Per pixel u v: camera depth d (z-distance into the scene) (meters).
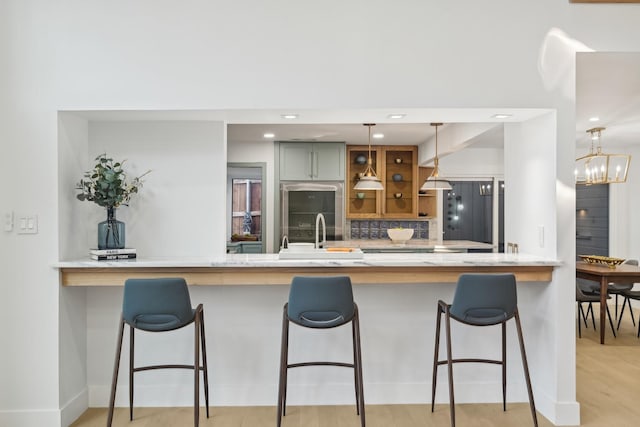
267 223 6.69
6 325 2.88
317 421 3.00
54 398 2.87
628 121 4.98
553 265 2.95
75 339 3.07
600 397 3.43
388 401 3.28
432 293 3.29
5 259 2.87
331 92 2.89
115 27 2.87
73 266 2.82
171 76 2.88
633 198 6.75
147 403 3.24
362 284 3.28
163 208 3.29
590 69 3.27
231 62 2.88
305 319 2.69
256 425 2.94
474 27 2.93
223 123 3.30
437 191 7.30
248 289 3.24
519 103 2.94
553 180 3.01
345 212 6.98
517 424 2.97
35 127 2.86
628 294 5.46
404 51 2.91
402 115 3.11
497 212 7.34
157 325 2.67
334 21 2.90
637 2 2.96
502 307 2.74
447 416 3.07
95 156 3.27
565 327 2.98
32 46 2.86
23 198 2.86
